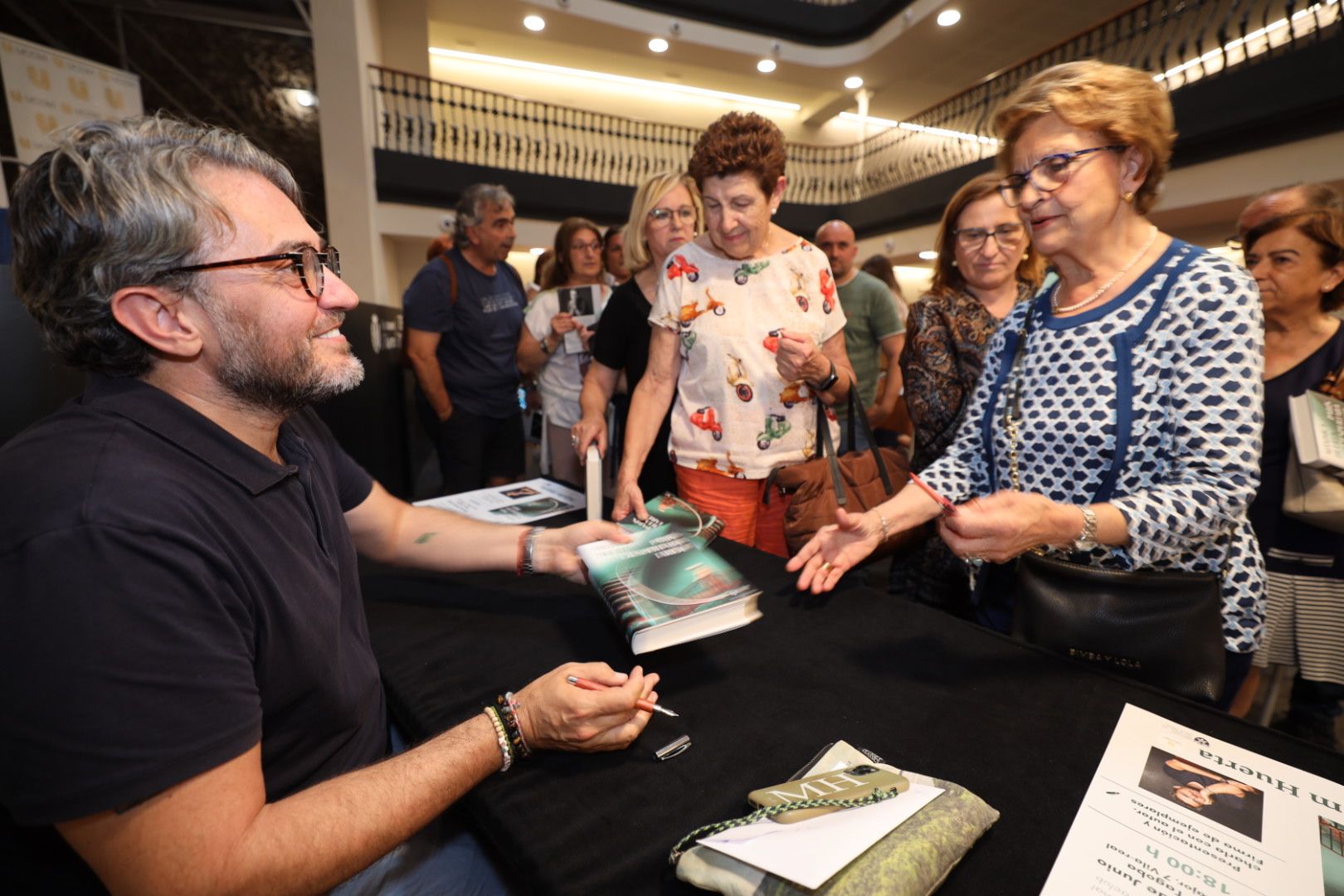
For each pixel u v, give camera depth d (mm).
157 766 460
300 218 647
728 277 1404
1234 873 505
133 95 3527
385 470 3115
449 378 2818
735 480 1430
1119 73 812
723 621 791
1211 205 5797
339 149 7031
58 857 560
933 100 11836
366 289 7316
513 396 2996
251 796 510
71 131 549
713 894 490
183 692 480
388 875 639
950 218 1674
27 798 443
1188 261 853
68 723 441
